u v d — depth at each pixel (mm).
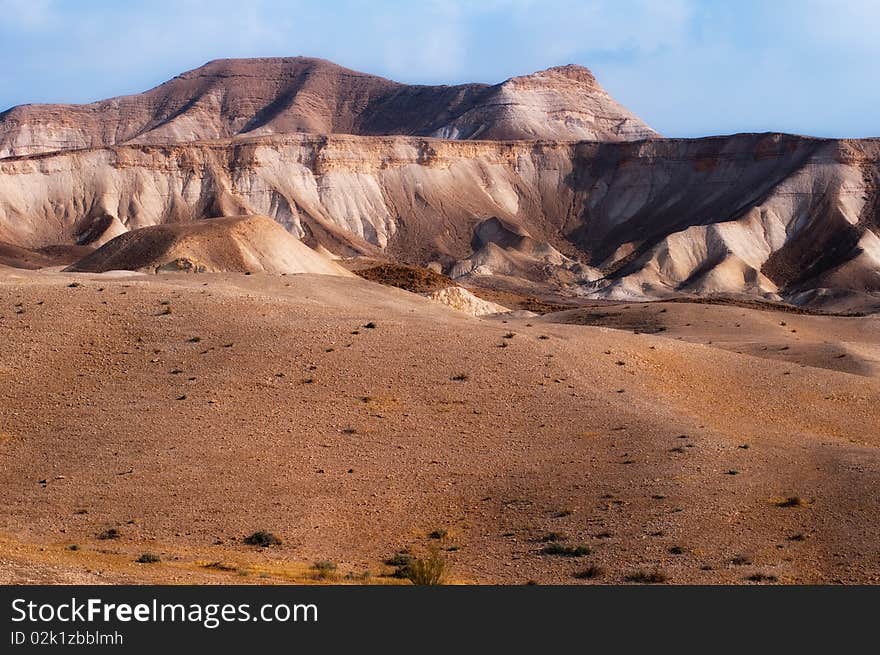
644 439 135375
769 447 135000
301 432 136625
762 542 98438
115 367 156375
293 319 179375
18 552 85812
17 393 145875
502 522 108250
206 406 143750
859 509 105812
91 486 118250
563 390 155750
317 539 103625
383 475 123125
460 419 143250
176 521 107875
